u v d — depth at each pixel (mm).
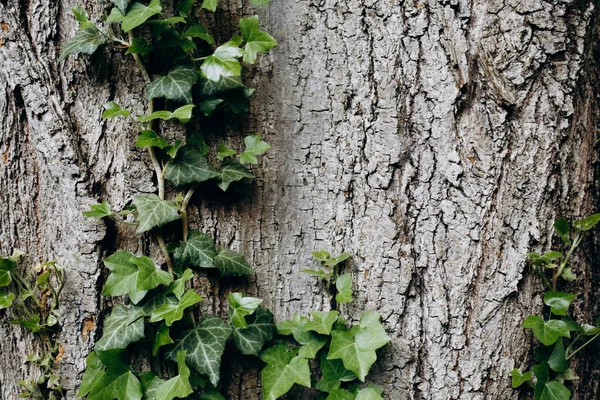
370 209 1499
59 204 1490
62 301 1493
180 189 1490
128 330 1469
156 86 1464
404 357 1500
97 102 1486
